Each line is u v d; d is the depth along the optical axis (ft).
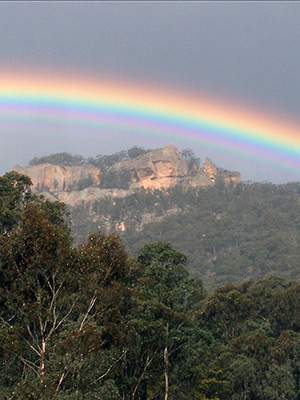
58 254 176.86
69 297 185.68
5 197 310.04
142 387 277.85
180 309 302.04
